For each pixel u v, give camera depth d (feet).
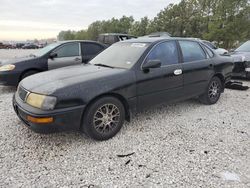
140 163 9.64
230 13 70.79
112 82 11.37
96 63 14.17
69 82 10.65
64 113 10.02
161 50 13.70
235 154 10.30
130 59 12.94
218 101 18.04
